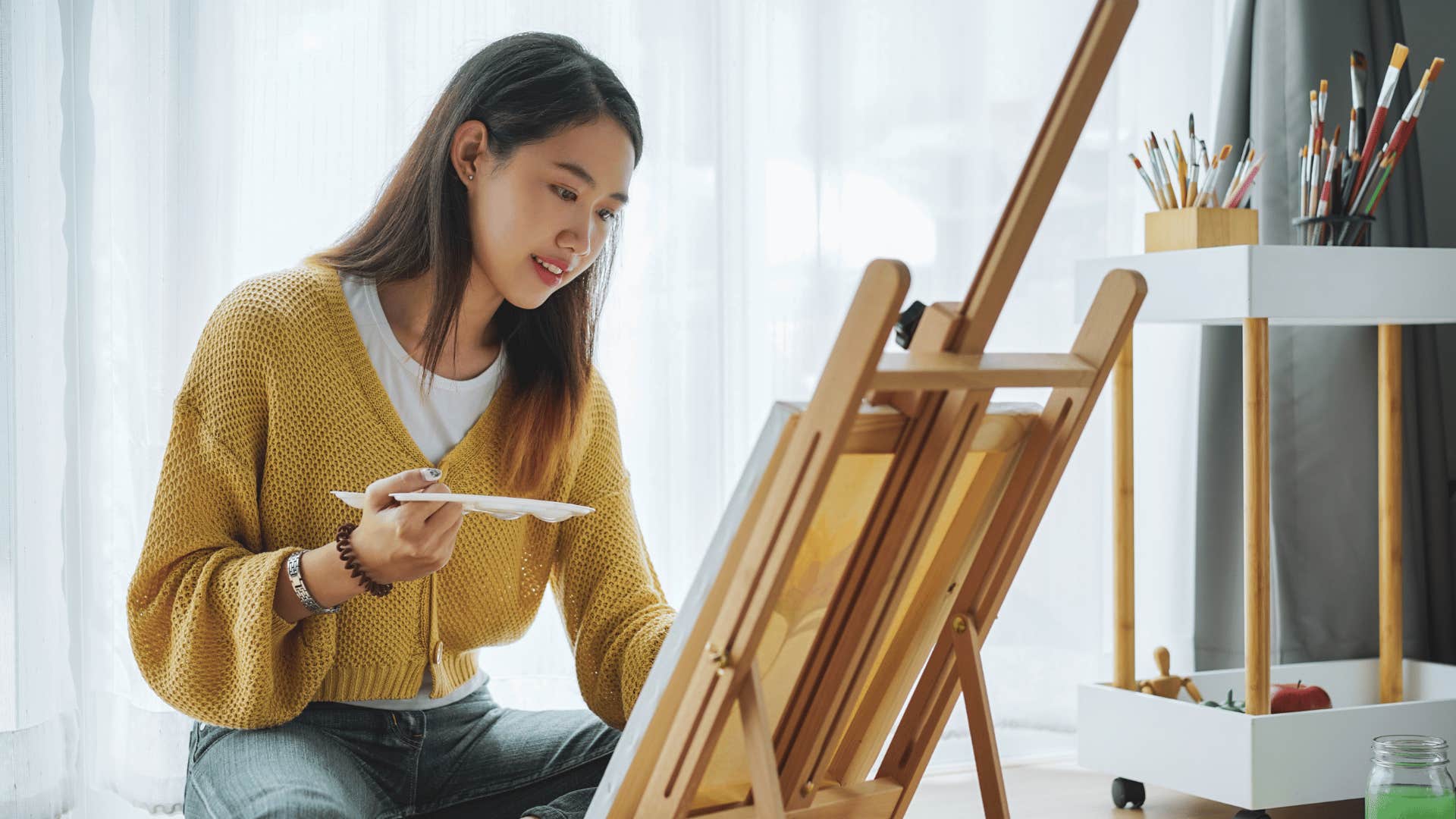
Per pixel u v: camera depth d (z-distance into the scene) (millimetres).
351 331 1227
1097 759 1926
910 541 890
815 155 2236
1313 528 2148
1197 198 1858
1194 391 2416
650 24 2141
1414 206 2219
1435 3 2412
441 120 1241
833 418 776
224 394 1182
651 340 2156
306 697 1177
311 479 1206
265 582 1096
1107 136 2369
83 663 1909
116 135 1914
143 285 1919
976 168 2312
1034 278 2357
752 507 825
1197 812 1912
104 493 1930
